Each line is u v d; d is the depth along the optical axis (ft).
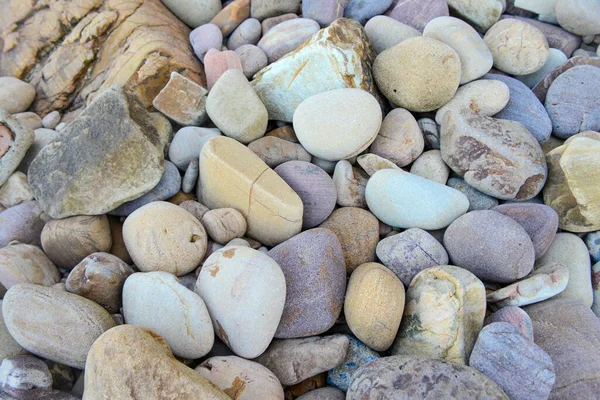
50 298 4.76
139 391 3.86
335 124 6.06
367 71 6.76
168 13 8.14
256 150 6.42
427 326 4.97
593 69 6.93
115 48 7.40
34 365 4.60
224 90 6.46
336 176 6.30
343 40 6.59
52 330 4.67
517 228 5.40
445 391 4.10
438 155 6.59
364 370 4.50
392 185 5.88
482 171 6.16
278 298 4.86
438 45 6.50
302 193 5.99
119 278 5.23
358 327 5.02
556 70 7.27
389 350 5.32
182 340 4.77
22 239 6.06
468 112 6.43
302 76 6.64
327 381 5.11
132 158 5.85
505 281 5.48
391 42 7.29
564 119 6.88
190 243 5.41
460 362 4.79
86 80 7.56
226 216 5.73
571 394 4.64
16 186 6.29
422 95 6.61
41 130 7.02
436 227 5.83
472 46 6.77
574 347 4.88
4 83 7.43
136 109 6.18
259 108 6.55
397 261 5.55
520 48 7.11
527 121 6.77
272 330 4.85
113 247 6.03
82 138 6.01
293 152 6.51
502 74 7.30
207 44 7.60
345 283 5.42
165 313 4.83
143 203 6.08
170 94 6.79
